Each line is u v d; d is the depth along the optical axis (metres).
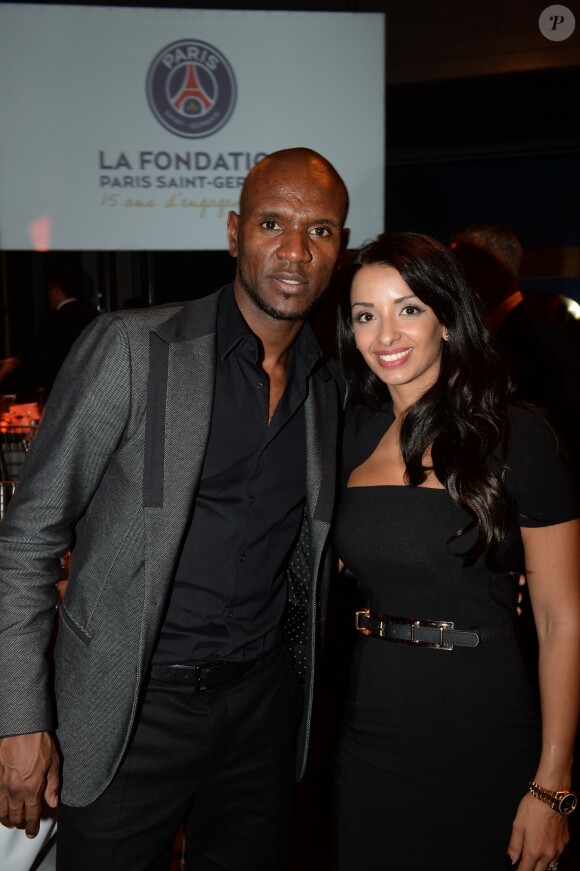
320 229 1.52
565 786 1.46
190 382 1.43
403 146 6.33
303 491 1.62
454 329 1.54
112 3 5.39
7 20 3.34
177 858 2.15
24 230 3.47
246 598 1.56
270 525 1.57
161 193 3.49
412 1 5.95
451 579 1.49
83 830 1.49
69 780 1.43
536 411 1.54
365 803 1.53
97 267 7.04
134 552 1.40
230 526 1.53
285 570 1.66
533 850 1.45
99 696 1.41
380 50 3.41
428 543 1.50
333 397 1.69
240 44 3.40
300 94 3.44
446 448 1.51
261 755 1.62
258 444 1.54
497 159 6.29
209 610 1.52
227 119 3.45
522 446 1.49
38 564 1.37
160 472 1.39
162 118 3.43
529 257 6.52
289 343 1.60
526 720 1.49
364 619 1.59
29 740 1.34
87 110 3.42
